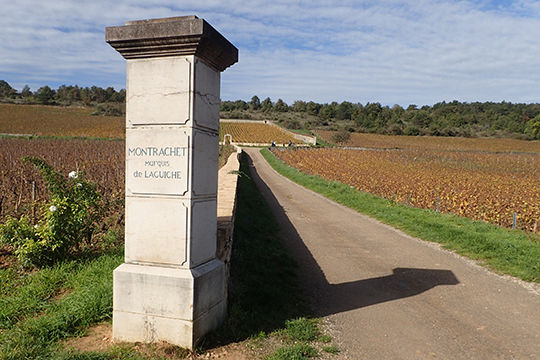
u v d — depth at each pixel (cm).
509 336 470
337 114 14825
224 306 441
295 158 4341
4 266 575
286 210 1434
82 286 484
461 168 3694
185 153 373
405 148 7112
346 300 577
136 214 392
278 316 491
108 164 2356
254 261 685
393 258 824
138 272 381
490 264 780
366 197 1730
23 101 12988
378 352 418
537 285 661
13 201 1146
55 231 569
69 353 341
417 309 550
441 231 1021
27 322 386
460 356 417
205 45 368
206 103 398
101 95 14600
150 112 382
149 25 361
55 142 4612
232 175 1362
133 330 383
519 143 8919
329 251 871
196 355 365
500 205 1466
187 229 377
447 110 13850
